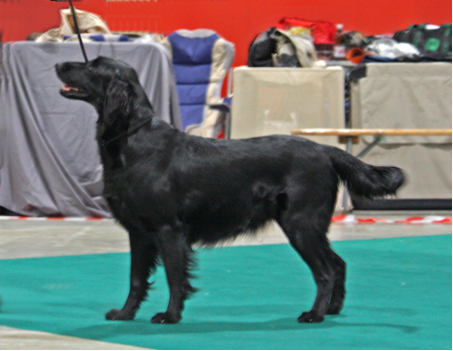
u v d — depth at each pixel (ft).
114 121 14.66
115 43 31.65
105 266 21.20
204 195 14.98
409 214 35.24
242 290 18.42
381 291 18.42
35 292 17.78
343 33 38.81
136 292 15.53
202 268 21.45
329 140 34.86
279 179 15.43
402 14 47.03
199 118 36.19
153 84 31.53
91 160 32.50
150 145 14.74
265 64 36.29
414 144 35.09
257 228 15.71
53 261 21.94
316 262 15.48
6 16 40.45
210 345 13.14
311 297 17.63
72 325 14.69
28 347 12.82
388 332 14.28
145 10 46.32
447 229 30.55
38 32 38.14
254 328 14.58
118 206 14.87
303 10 47.39
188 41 36.76
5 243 25.23
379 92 35.27
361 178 15.85
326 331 14.35
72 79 14.88
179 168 14.84
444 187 35.27
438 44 37.04
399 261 22.90
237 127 34.86
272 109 34.86
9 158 32.55
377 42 38.22
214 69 36.70
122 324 14.88
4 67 32.42
